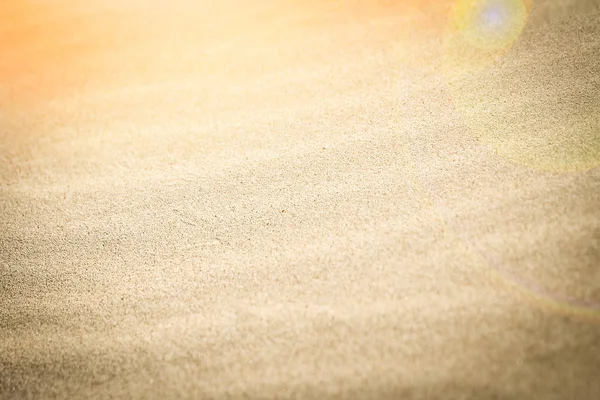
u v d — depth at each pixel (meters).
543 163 3.20
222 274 3.16
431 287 2.82
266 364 2.72
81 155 4.16
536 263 2.80
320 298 2.91
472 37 4.06
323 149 3.69
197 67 4.64
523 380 2.42
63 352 3.00
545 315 2.59
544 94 3.55
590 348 2.44
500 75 3.76
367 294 2.87
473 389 2.43
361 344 2.69
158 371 2.83
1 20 5.96
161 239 3.46
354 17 4.63
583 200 2.98
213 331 2.91
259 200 3.51
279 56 4.50
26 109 4.69
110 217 3.68
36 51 5.34
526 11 4.09
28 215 3.83
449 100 3.72
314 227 3.26
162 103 4.40
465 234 2.99
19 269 3.50
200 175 3.79
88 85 4.79
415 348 2.62
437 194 3.22
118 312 3.13
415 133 3.59
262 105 4.12
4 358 3.04
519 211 3.01
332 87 4.09
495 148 3.35
